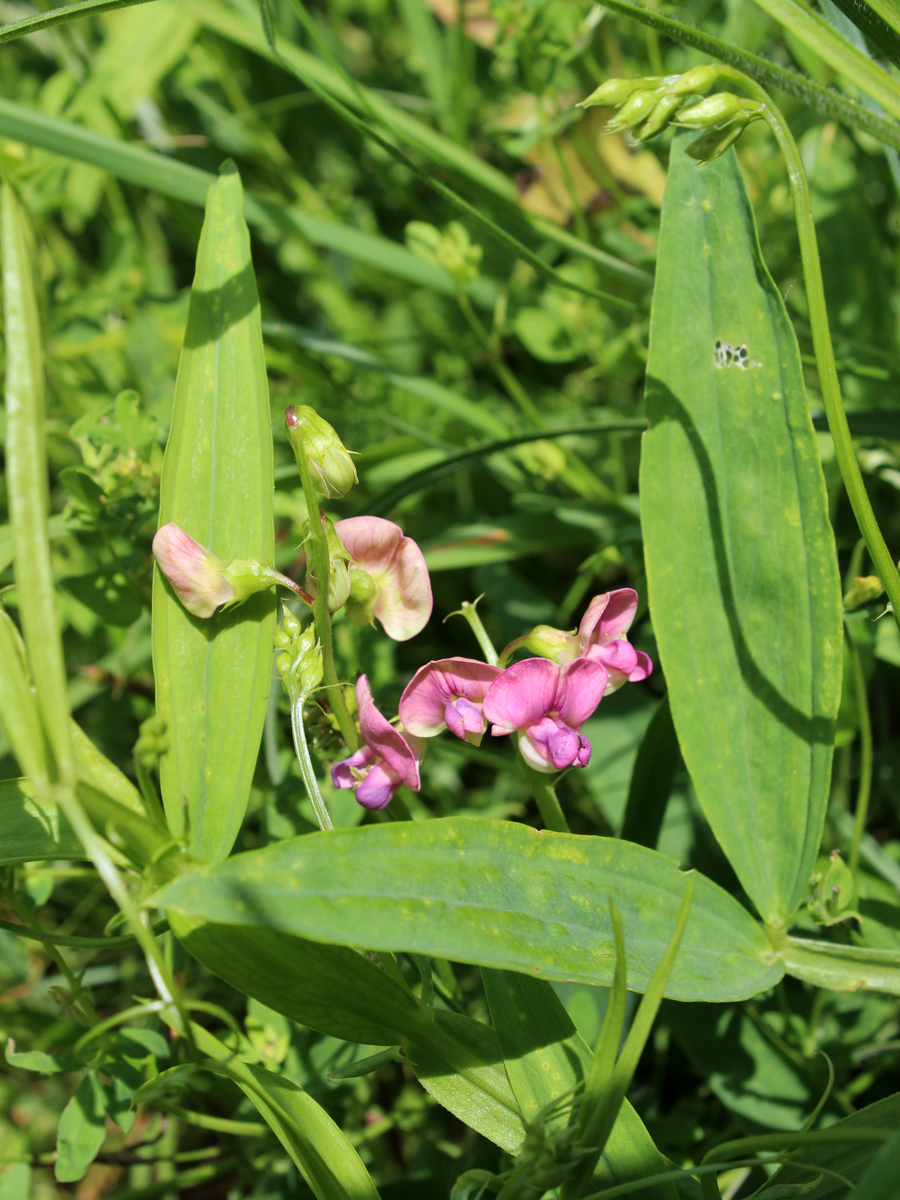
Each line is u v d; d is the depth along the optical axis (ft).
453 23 2.08
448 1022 1.33
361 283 2.30
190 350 1.39
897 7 1.35
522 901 1.29
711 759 1.36
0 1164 1.51
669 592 1.37
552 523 1.69
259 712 1.35
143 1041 1.41
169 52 2.15
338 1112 1.50
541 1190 1.26
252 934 1.27
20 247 1.22
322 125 2.36
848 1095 1.47
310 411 1.31
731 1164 1.28
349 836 1.27
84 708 1.70
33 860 1.34
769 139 1.82
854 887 1.46
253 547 1.37
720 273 1.39
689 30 1.35
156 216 2.32
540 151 1.87
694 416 1.38
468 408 1.74
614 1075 1.25
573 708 1.34
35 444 1.21
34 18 1.34
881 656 1.58
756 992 1.32
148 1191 1.50
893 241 1.84
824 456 1.64
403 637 1.36
